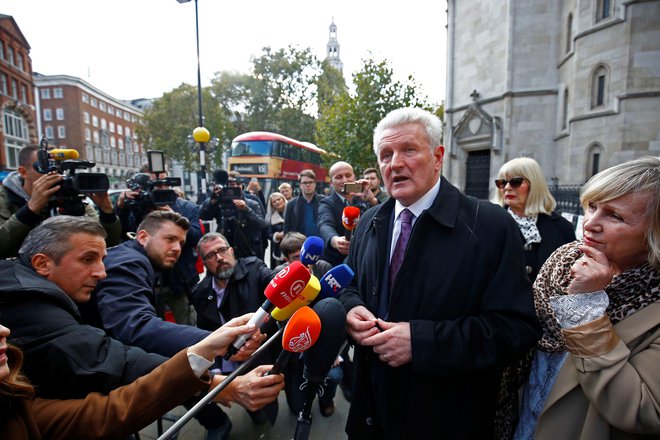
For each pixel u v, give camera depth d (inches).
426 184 54.7
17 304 46.2
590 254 44.5
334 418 110.1
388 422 54.4
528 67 491.8
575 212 275.1
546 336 52.6
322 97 1357.0
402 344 48.1
